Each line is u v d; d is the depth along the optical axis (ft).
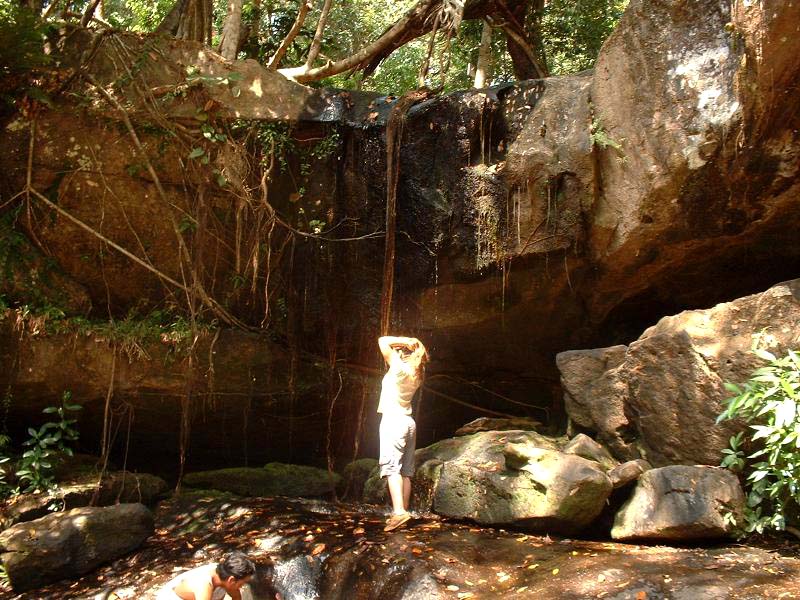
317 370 27.40
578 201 23.65
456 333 26.73
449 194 25.38
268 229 27.09
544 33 40.55
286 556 18.51
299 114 26.61
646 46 21.38
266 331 27.22
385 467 20.12
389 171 25.07
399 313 26.66
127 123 25.54
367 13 47.26
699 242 22.34
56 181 26.12
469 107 25.34
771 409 15.74
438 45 45.39
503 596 14.84
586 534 18.31
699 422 18.19
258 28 36.06
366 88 47.09
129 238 26.78
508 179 24.34
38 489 22.53
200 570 14.29
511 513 18.74
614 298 25.46
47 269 26.03
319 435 28.99
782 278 23.48
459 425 30.14
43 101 25.23
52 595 18.45
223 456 29.45
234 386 26.37
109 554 19.70
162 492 25.13
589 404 21.26
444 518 20.54
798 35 16.87
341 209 26.68
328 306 27.09
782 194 20.04
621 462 20.33
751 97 18.57
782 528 15.84
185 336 25.66
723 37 19.76
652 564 15.05
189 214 26.73
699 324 19.01
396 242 26.16
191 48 26.58
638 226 22.30
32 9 25.70
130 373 25.35
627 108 22.13
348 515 21.67
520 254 24.54
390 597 16.10
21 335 24.32
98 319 26.25
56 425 23.66
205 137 26.22
